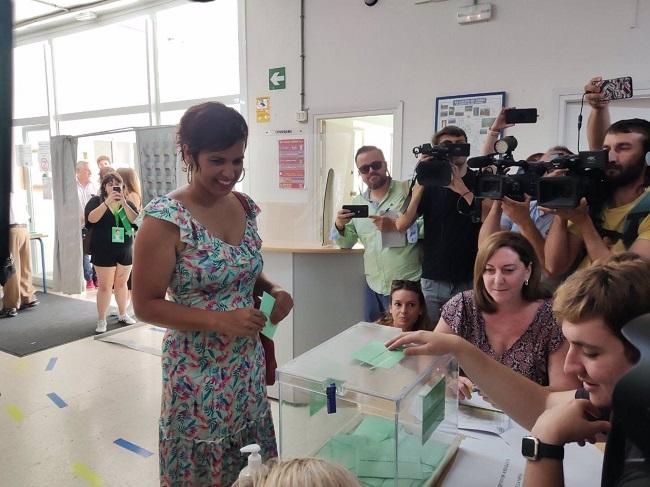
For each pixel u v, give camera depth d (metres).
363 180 2.86
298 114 3.78
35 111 5.84
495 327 1.50
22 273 4.91
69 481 2.20
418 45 3.28
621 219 1.73
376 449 0.90
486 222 2.07
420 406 0.93
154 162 4.14
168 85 4.73
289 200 3.56
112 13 4.85
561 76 2.87
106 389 3.13
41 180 5.87
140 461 2.35
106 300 4.21
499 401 1.08
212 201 1.29
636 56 2.67
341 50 3.57
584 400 0.82
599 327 0.68
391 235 2.62
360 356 1.05
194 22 4.42
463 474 0.99
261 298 1.35
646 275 0.69
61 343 3.95
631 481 0.44
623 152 1.70
